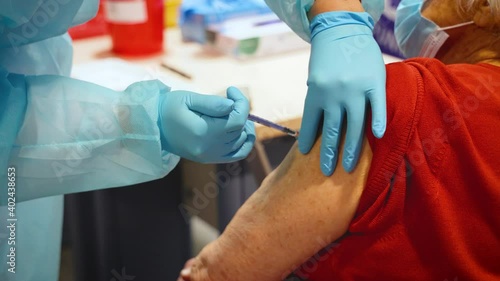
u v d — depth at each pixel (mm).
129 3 1717
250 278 957
